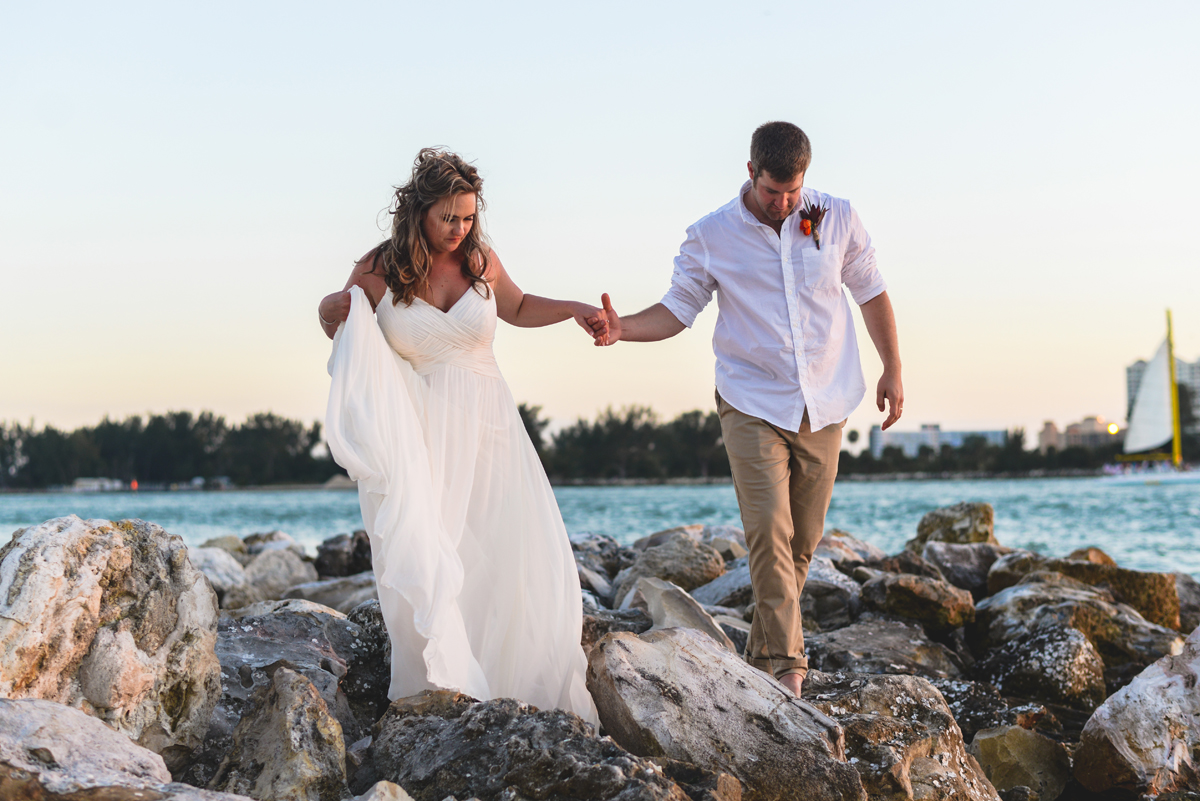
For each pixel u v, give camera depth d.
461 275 3.96
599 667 3.55
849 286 4.35
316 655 4.03
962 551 8.85
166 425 126.19
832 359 4.13
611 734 3.50
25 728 2.54
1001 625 6.54
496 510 3.97
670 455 121.31
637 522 29.42
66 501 89.94
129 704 3.09
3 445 123.94
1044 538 22.75
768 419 4.05
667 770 2.98
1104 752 4.32
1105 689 5.89
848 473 119.00
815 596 7.13
